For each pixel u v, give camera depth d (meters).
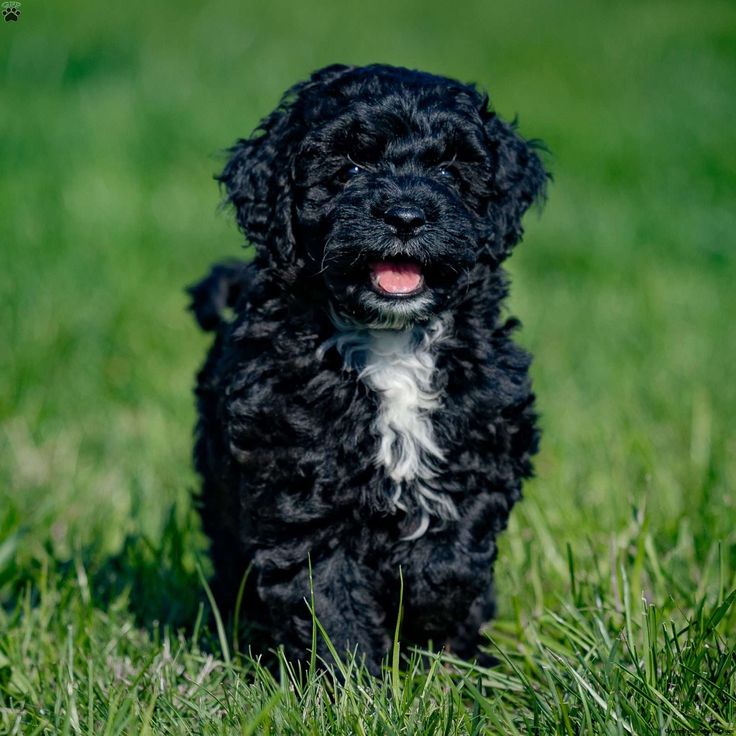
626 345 11.60
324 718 5.07
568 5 33.59
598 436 8.88
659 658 5.44
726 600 5.52
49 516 7.84
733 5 32.91
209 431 6.54
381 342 5.93
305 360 5.90
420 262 5.95
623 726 4.92
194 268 13.88
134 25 27.69
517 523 7.25
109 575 7.14
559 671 5.61
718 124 21.20
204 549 7.48
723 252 15.11
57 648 6.16
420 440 5.80
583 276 14.19
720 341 11.73
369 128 6.17
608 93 23.70
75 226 14.70
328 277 5.93
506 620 6.75
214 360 6.75
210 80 23.33
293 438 5.75
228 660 5.80
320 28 29.88
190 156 18.38
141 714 5.20
